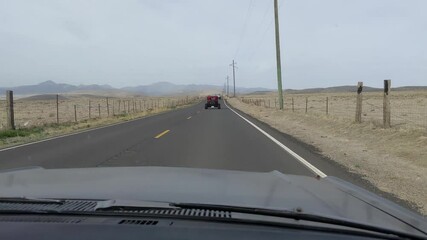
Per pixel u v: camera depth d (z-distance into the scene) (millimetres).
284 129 25922
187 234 2436
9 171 4449
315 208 2965
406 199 8719
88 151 15852
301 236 2465
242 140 19203
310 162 12945
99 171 4371
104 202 2936
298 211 2799
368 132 19797
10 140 21391
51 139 21203
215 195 3203
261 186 3668
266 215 2750
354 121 23688
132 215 2676
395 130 18484
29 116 51844
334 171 11555
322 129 24797
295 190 3570
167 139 19859
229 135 21656
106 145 17734
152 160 13367
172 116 42875
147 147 16812
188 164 12500
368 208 3156
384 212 3100
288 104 81938
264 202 3029
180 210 2799
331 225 2639
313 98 123688
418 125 22000
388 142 16922
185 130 25062
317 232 2539
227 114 45750
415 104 63656
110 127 28875
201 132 23562
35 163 13148
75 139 20781
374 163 13281
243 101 105750
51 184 3598
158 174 4176
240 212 2797
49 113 59688
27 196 3133
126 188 3420
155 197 3109
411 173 11727
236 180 3936
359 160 13758
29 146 18109
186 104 108125
